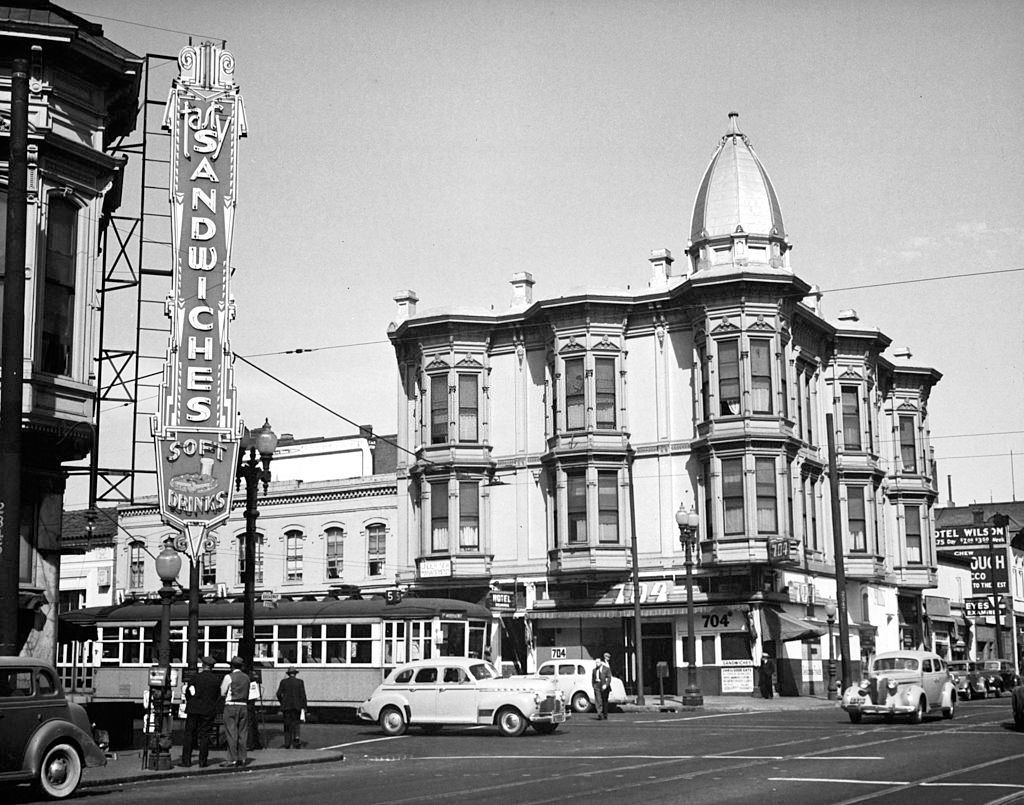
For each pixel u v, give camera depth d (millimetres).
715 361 50281
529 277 56281
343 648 39719
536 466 53969
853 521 57969
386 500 57781
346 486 58812
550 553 52219
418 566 54250
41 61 26562
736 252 51188
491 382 55469
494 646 51500
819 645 53469
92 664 42719
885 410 64812
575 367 52750
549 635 52531
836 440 57969
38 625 26281
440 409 55125
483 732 33062
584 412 52188
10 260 21141
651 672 50906
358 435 66188
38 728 18734
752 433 49344
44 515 26641
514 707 31391
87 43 27094
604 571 50938
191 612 25781
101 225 33531
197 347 35188
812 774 20078
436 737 31828
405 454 56812
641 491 51938
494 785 19219
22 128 21594
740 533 49094
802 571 51844
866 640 56938
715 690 48906
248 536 28312
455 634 39750
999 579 85500
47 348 26422
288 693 28406
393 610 39375
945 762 21828
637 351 53031
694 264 52719
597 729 33281
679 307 52062
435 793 18219
